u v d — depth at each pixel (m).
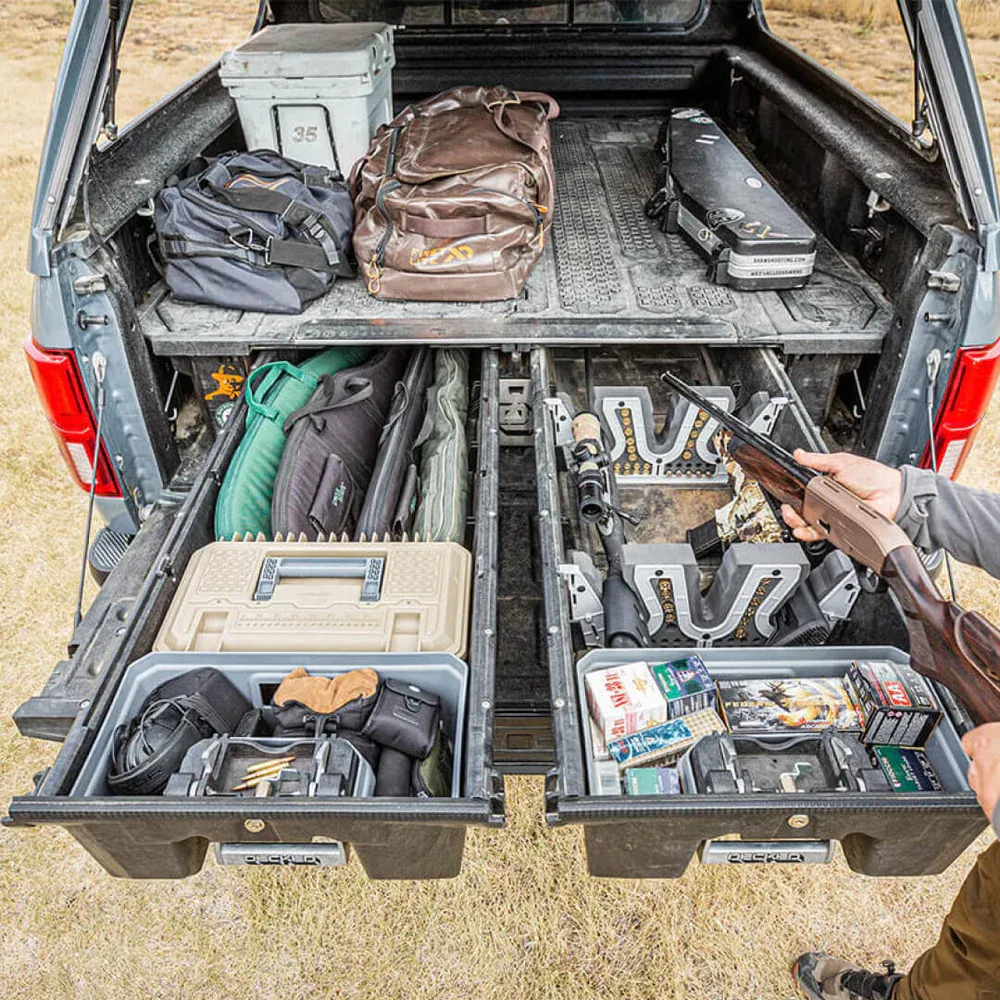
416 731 1.63
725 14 4.09
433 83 4.19
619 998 2.01
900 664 1.73
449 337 2.36
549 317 2.44
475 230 2.42
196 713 1.60
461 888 2.23
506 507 2.56
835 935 2.13
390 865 1.56
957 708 1.60
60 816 1.35
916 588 1.28
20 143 7.75
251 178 2.51
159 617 1.82
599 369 3.18
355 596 1.86
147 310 2.44
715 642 2.13
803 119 3.07
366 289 2.59
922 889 2.23
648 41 4.13
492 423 2.19
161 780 1.54
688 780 1.53
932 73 1.97
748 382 2.61
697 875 2.26
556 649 1.63
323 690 1.65
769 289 2.55
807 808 1.35
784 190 3.45
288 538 1.98
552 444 2.13
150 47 7.70
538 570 2.38
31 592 3.18
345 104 2.97
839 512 1.43
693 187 2.86
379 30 3.29
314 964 2.08
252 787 1.50
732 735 1.56
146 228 2.54
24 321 5.01
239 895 2.23
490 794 1.40
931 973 1.62
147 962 2.10
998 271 2.01
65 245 2.02
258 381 2.39
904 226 2.39
